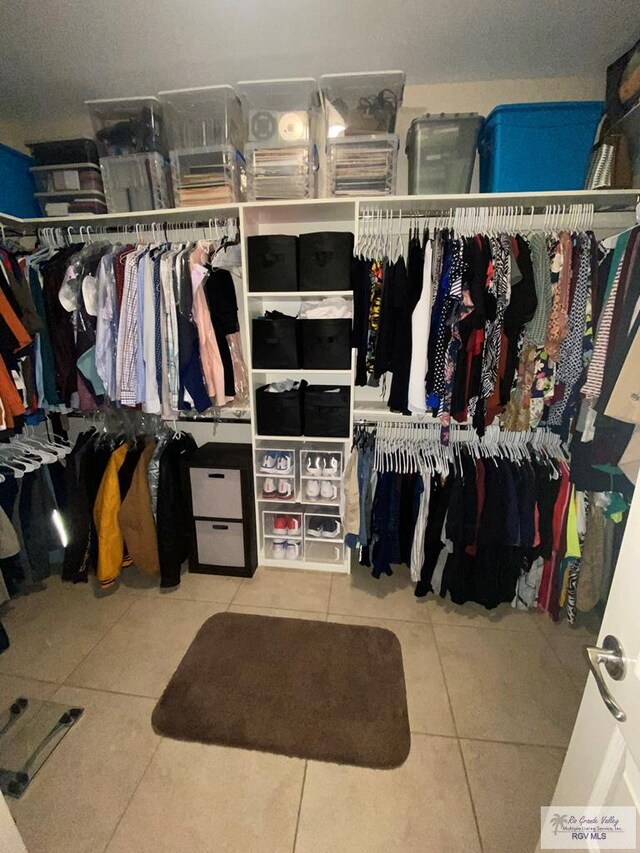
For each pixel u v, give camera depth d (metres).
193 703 1.49
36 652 1.72
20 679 1.59
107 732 1.39
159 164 1.93
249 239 1.91
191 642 1.77
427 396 1.77
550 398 1.72
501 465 1.85
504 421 1.80
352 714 1.45
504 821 1.15
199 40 1.64
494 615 1.94
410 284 1.74
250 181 1.88
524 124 1.69
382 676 1.60
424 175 1.82
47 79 1.89
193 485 2.12
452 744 1.36
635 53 1.63
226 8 1.46
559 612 1.89
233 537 2.17
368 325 1.84
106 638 1.79
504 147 1.72
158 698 1.51
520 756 1.32
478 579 1.87
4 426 1.75
